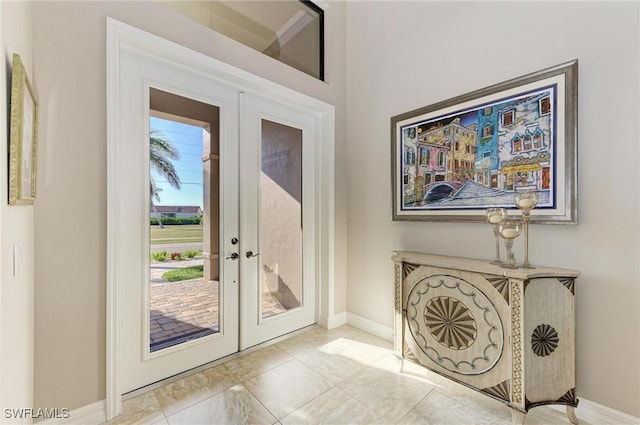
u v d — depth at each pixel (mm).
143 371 1880
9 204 951
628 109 1451
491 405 1732
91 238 1542
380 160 2639
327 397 1805
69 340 1482
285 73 2443
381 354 2332
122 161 1792
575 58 1598
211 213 2219
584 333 1581
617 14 1477
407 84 2424
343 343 2518
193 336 2127
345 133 2947
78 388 1511
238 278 2365
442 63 2191
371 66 2715
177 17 1847
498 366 1562
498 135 1873
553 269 1561
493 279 1592
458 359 1734
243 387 1896
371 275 2727
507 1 1860
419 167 2311
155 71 1930
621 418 1476
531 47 1761
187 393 1829
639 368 1435
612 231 1498
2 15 912
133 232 1839
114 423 1570
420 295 1941
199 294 2158
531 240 1768
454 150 2096
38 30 1390
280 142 2658
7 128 959
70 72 1476
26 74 1151
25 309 1208
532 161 1729
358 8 2846
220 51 2049
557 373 1521
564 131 1612
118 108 1639
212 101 2207
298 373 2061
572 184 1591
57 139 1440
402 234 2471
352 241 2908
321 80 2854
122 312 1800
